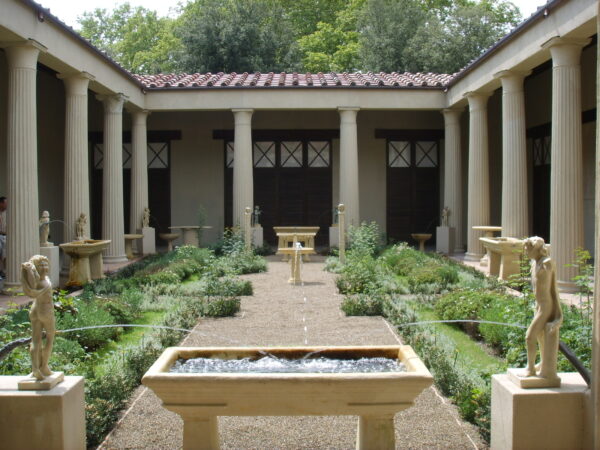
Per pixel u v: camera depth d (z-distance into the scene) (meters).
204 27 31.69
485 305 8.57
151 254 18.77
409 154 23.11
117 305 8.88
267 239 23.02
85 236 13.47
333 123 22.89
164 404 3.99
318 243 23.05
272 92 18.89
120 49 41.75
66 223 13.86
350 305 9.91
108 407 5.26
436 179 23.19
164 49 37.78
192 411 4.00
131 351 6.93
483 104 16.56
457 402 5.55
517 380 4.11
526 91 19.66
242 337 8.33
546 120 18.23
